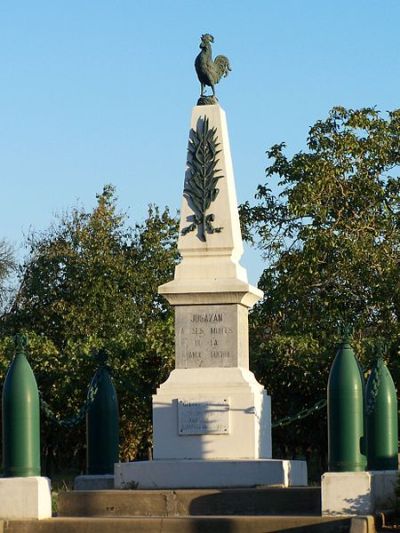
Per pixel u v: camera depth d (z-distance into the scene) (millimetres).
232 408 22109
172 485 21422
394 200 41250
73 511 20250
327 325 39938
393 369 34031
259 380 34250
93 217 57438
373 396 21703
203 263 22781
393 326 38531
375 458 22000
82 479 22875
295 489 19828
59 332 55125
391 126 41906
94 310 54594
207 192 23047
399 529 18703
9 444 19844
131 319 54188
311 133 41875
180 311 22656
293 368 33969
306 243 39750
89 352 34781
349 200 41188
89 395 22984
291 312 40469
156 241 56875
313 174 40688
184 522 18766
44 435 35594
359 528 18109
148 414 34219
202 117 23359
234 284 22406
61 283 56062
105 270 55000
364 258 39906
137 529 18844
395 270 39688
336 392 19484
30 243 57750
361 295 40312
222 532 18609
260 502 19859
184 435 22172
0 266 63156
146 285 55750
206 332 22547
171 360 34156
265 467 21281
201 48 23750
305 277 39906
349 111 41781
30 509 19359
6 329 55844
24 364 20172
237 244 23047
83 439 35500
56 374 35062
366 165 41406
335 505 18906
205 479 21391
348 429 19375
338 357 19734
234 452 22016
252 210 42719
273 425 23109
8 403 19922
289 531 18484
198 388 22250
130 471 21641
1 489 19438
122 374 34062
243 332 22859
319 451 34969
